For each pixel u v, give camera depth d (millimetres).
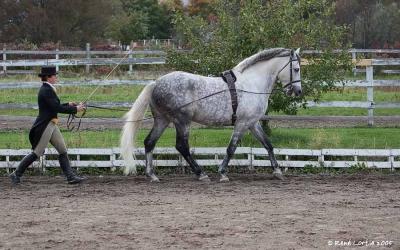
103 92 22312
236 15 15227
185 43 15383
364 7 36812
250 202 10180
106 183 12055
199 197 10633
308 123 18000
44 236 8133
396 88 24953
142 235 8125
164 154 13430
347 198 10500
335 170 13336
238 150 13391
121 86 23516
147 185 11828
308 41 14633
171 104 12070
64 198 10578
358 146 14180
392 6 36938
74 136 15094
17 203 10172
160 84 12125
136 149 13352
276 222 8789
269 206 9859
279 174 12516
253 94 12406
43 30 35594
